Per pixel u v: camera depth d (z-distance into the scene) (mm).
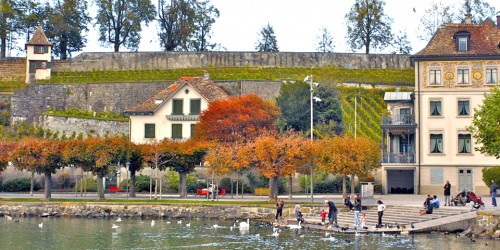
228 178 93000
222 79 121750
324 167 75375
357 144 76062
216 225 65125
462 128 87500
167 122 101312
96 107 118250
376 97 117125
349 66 129875
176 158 82062
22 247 53625
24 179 94812
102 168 79438
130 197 83250
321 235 59156
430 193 87812
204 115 94875
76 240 57125
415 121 88875
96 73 125312
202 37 140750
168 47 137625
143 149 82125
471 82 87500
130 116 102000
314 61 129625
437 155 87938
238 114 94125
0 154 81812
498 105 61469
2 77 123188
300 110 103812
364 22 137000
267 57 129375
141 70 127438
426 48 89375
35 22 132000
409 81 124312
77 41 136375
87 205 75062
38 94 116375
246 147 77375
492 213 57625
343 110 110938
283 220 68812
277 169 74250
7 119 112938
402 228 60062
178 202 74625
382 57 130875
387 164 88812
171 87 106625
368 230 60375
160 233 61188
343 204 71562
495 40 88688
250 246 53562
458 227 59969
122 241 56500
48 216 74812
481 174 86750
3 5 126875
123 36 135125
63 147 79938
